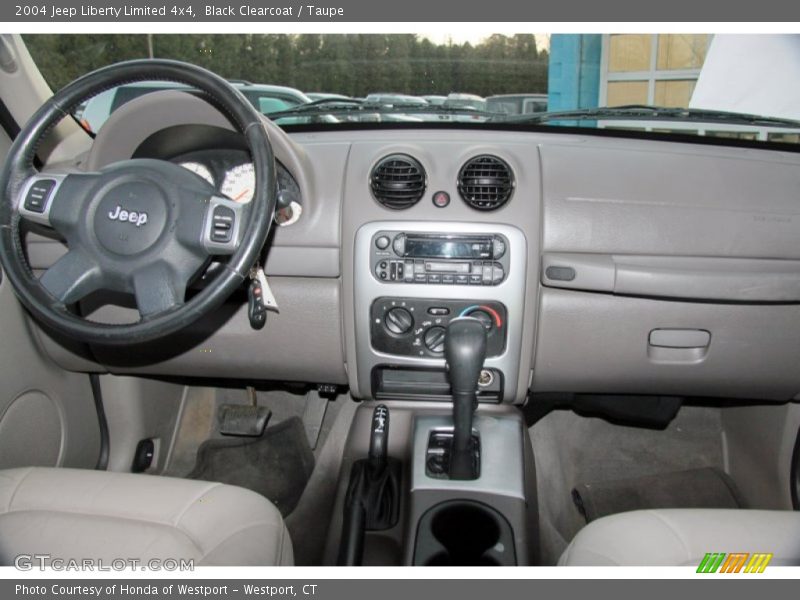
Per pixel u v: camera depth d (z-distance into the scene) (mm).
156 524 1016
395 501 1392
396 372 1580
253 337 1558
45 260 1503
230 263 1052
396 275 1425
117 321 1597
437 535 1257
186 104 1285
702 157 1479
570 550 1058
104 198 1086
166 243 1069
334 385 1719
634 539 992
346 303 1486
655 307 1454
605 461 1962
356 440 1543
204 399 2068
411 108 1540
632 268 1396
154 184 1083
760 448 1779
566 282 1423
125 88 1521
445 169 1420
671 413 1846
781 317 1452
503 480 1342
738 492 1856
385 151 1436
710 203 1428
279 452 1979
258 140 1070
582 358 1515
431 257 1415
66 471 1149
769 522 1002
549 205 1421
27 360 1526
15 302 1486
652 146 1503
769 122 1493
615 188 1431
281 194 1304
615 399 1863
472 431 1425
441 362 1481
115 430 1844
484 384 1510
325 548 1374
